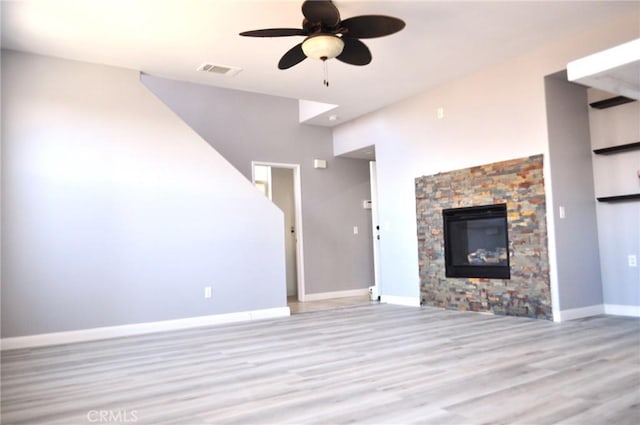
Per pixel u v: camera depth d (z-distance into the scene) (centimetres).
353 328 462
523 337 387
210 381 289
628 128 480
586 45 441
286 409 233
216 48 452
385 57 488
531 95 485
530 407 224
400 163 643
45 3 359
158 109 515
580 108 503
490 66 523
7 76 442
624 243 481
